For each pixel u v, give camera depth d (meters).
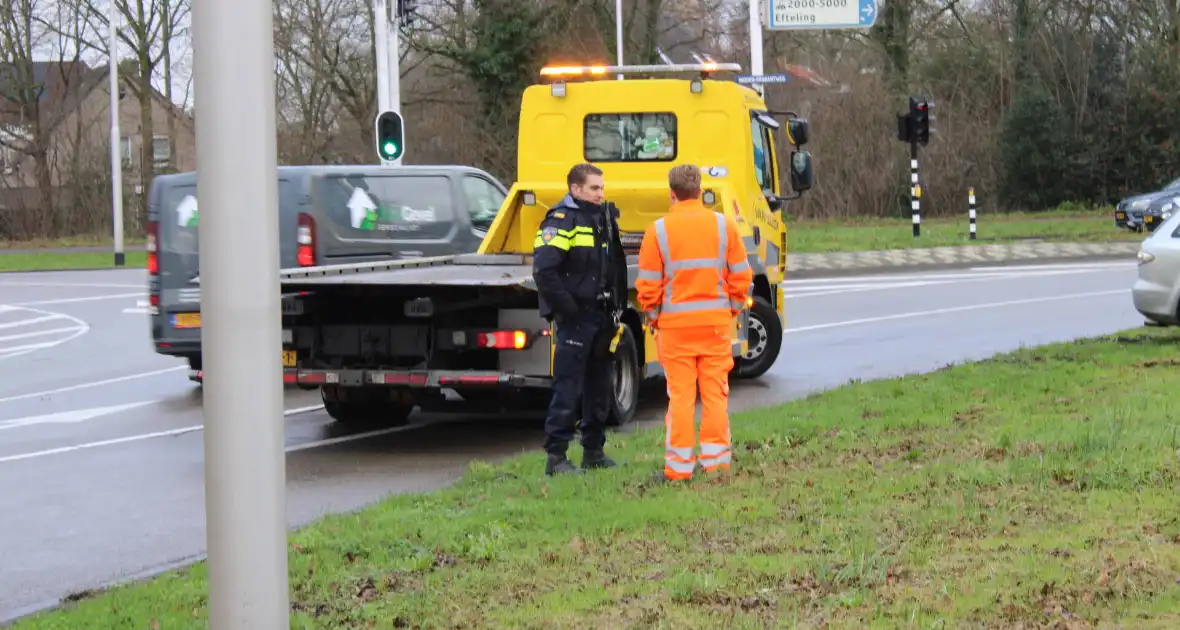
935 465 7.94
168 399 14.04
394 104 22.12
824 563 5.93
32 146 56.44
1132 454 7.79
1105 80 49.72
